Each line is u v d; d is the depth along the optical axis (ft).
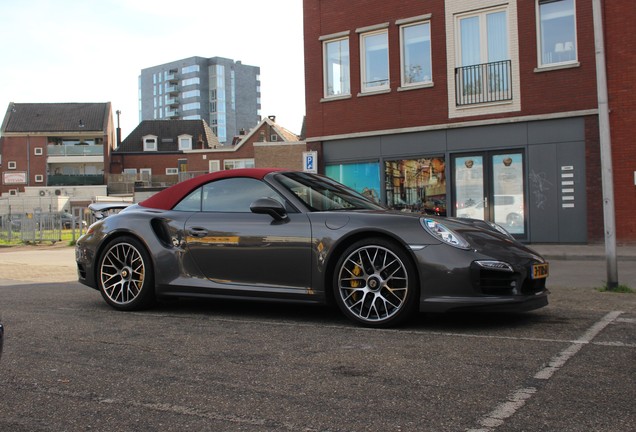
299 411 9.36
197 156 192.24
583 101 45.98
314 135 57.88
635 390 10.03
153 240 18.02
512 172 48.96
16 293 24.11
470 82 50.49
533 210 47.93
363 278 15.48
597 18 23.75
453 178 51.24
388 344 13.58
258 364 12.09
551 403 9.43
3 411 9.62
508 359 12.12
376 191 55.01
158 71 513.04
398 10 53.36
